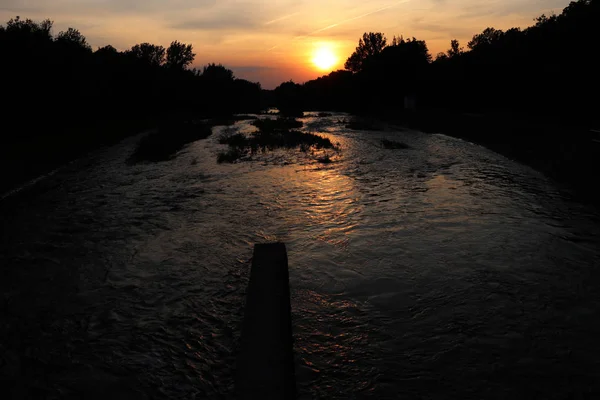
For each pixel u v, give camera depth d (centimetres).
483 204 865
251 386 303
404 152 1691
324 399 323
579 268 547
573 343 387
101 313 469
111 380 355
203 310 467
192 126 2947
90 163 1566
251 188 1073
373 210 846
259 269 500
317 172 1282
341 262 590
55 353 397
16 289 537
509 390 327
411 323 428
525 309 450
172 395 335
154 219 826
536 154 1381
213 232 735
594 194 884
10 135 1820
